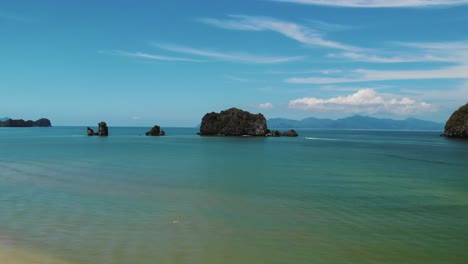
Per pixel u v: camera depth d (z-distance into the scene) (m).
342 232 20.55
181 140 138.75
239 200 28.44
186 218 22.98
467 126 176.75
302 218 23.36
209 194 30.72
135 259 16.23
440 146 116.62
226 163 56.03
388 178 41.34
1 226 20.86
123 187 33.59
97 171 44.88
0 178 38.56
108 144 106.88
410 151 91.69
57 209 24.89
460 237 19.91
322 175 43.16
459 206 27.11
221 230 20.59
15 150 79.81
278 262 16.22
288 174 43.69
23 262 15.70
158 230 20.44
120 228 20.72
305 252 17.44
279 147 101.31
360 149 98.81
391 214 24.64
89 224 21.44
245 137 170.50
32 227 20.73
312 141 148.12
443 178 41.78
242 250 17.55
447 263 16.42
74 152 75.25
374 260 16.61
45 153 72.06
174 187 33.88
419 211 25.52
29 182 36.06
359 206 26.86
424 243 18.92
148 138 156.00
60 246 17.73
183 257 16.58
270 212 24.78
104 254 16.77
